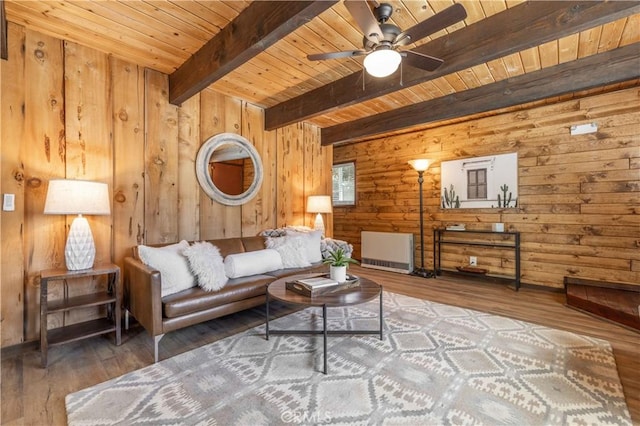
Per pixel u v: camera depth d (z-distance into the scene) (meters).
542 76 3.06
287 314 3.15
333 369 2.06
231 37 2.33
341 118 4.69
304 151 4.88
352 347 2.38
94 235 2.75
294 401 1.72
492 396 1.76
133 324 2.85
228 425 1.54
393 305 3.43
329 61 2.97
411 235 5.22
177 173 3.32
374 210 5.92
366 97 3.14
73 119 2.63
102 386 1.88
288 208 4.60
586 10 1.91
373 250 5.63
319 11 1.79
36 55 2.46
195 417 1.60
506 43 2.20
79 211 2.29
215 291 2.58
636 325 2.70
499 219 4.43
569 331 2.67
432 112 3.86
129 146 2.96
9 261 2.32
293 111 3.87
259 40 2.08
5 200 2.30
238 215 3.93
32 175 2.43
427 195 5.19
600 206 3.66
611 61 2.71
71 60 2.62
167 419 1.58
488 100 3.40
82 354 2.29
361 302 2.16
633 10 1.79
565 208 3.89
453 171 4.86
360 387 1.85
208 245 2.86
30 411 1.65
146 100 3.08
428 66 2.24
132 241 2.97
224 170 3.76
